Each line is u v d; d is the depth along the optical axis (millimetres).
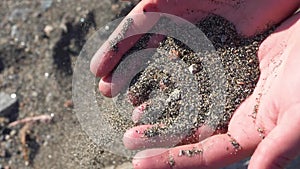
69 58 593
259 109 417
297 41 430
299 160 457
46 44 609
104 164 508
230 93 455
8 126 577
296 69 393
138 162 418
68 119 563
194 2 492
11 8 636
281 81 401
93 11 611
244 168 472
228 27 488
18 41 618
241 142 415
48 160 549
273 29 476
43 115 576
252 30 480
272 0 476
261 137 408
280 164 375
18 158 561
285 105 384
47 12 626
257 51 470
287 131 369
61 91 582
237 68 467
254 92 446
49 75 594
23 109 584
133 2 600
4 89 597
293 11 483
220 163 419
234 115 442
